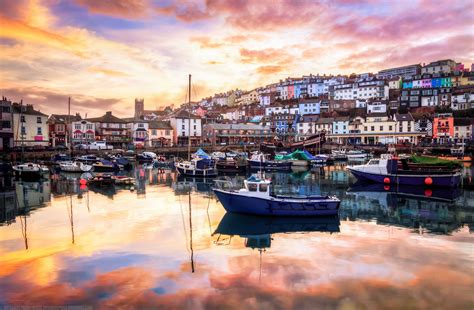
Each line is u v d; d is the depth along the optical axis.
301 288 14.10
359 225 24.20
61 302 13.09
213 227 23.44
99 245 19.42
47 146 80.88
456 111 111.62
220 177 52.56
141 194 36.66
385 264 16.59
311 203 25.64
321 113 133.00
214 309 12.55
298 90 175.12
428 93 127.00
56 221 24.83
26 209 28.94
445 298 13.28
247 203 25.94
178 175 54.56
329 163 74.56
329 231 22.59
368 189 40.59
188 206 30.33
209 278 15.02
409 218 26.31
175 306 12.75
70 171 56.84
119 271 15.77
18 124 75.56
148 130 106.06
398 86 153.75
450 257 17.52
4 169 56.75
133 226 23.50
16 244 19.64
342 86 152.25
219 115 161.50
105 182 42.88
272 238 20.95
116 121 103.31
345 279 14.91
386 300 13.14
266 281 14.72
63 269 16.02
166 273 15.55
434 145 88.31
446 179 40.56
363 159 83.75
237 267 16.25
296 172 59.81
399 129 107.50
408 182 42.31
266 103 179.25
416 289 13.99
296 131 125.88
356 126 113.94
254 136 118.56
